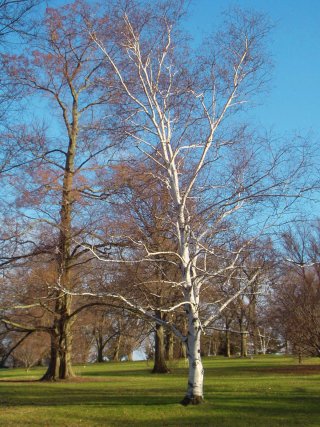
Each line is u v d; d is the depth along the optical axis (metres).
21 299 21.52
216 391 16.53
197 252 12.59
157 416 11.59
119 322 29.33
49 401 14.70
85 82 23.03
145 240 16.23
